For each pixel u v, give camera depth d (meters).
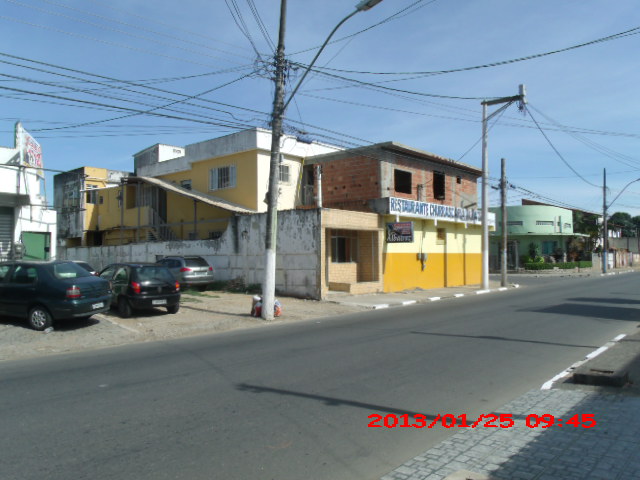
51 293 11.29
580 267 51.94
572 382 7.03
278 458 4.47
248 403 6.07
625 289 24.59
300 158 26.61
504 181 28.16
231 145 25.69
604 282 31.09
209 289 22.11
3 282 11.91
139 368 8.06
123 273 14.24
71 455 4.52
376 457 4.51
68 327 11.96
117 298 14.06
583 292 22.95
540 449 4.61
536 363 8.27
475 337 10.76
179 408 5.88
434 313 15.51
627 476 3.97
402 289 23.98
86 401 6.21
